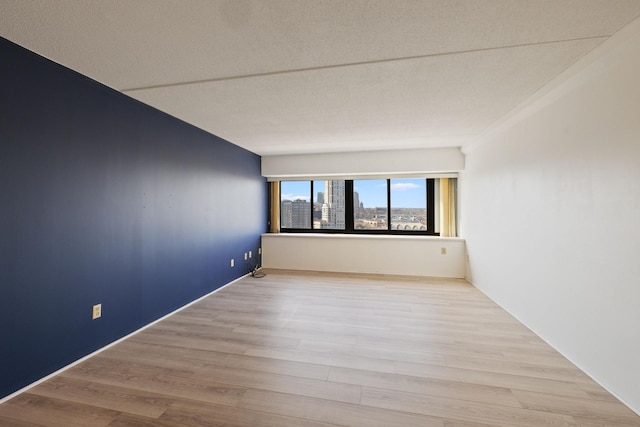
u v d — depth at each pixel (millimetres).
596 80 1882
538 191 2545
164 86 2352
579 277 2039
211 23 1544
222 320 2924
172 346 2373
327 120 3221
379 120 3205
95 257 2266
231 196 4359
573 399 1715
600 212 1851
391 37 1682
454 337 2535
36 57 1860
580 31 1603
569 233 2143
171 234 3102
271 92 2467
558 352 2260
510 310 3072
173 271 3131
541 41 1707
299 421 1549
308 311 3178
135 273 2639
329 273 5020
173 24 1553
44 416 1575
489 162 3609
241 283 4344
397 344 2412
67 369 2021
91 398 1725
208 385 1857
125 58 1919
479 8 1424
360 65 2010
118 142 2463
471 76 2154
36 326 1866
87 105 2193
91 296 2230
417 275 4836
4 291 1710
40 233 1889
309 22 1537
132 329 2602
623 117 1670
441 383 1878
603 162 1825
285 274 4934
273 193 5574
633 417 1562
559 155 2258
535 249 2588
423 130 3598
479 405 1668
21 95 1783
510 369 2033
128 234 2566
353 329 2709
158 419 1556
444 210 4898
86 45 1763
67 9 1420
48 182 1934
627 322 1655
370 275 4875
